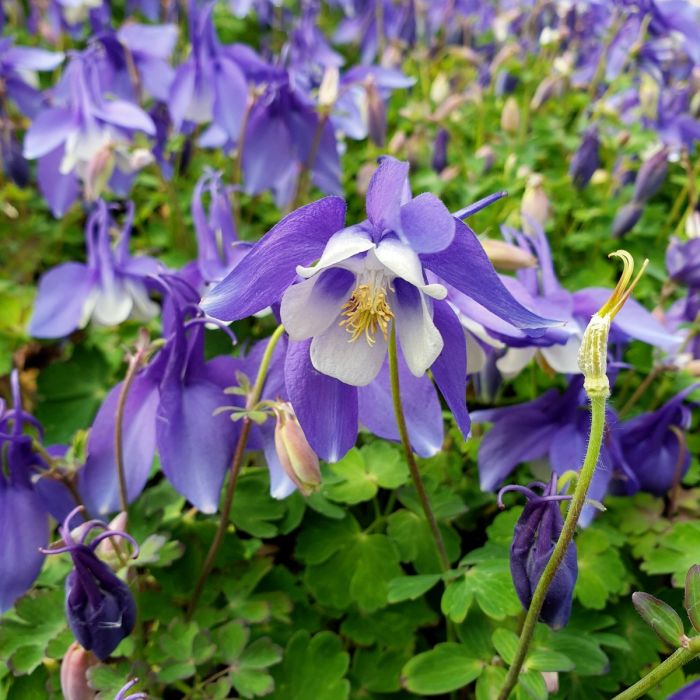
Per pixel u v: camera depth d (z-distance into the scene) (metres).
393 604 0.20
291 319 0.13
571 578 0.14
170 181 0.33
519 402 0.26
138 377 0.18
